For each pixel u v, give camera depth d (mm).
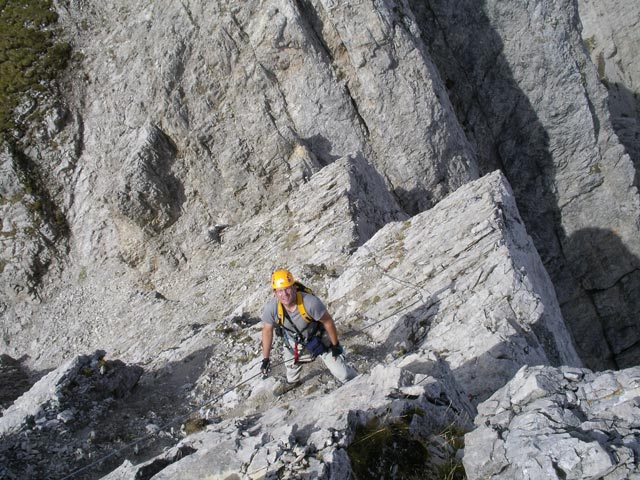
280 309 7238
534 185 27828
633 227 27391
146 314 19469
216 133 21781
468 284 10695
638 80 42562
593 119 26781
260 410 9234
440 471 5160
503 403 5520
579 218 27844
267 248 18672
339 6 21359
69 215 22828
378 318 10977
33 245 22266
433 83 22266
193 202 21969
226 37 21562
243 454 5258
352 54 21891
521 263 11172
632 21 41875
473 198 12570
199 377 10781
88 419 9266
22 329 21656
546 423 4926
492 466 4820
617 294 28172
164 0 22281
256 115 21750
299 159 21375
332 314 11695
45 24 23703
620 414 4875
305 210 18125
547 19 25609
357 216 17312
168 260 21453
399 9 22547
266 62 21781
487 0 25422
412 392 5883
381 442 5312
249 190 21703
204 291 19172
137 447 8656
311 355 7734
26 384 19188
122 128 22250
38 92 22859
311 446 5156
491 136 27359
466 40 26125
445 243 11742
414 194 22984
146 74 21891
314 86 21922
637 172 33062
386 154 22703
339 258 14594
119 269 21891
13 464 8180
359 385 6227
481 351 9273
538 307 10008
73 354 19984
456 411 6059
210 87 21797
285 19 21234
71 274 22375
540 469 4516
